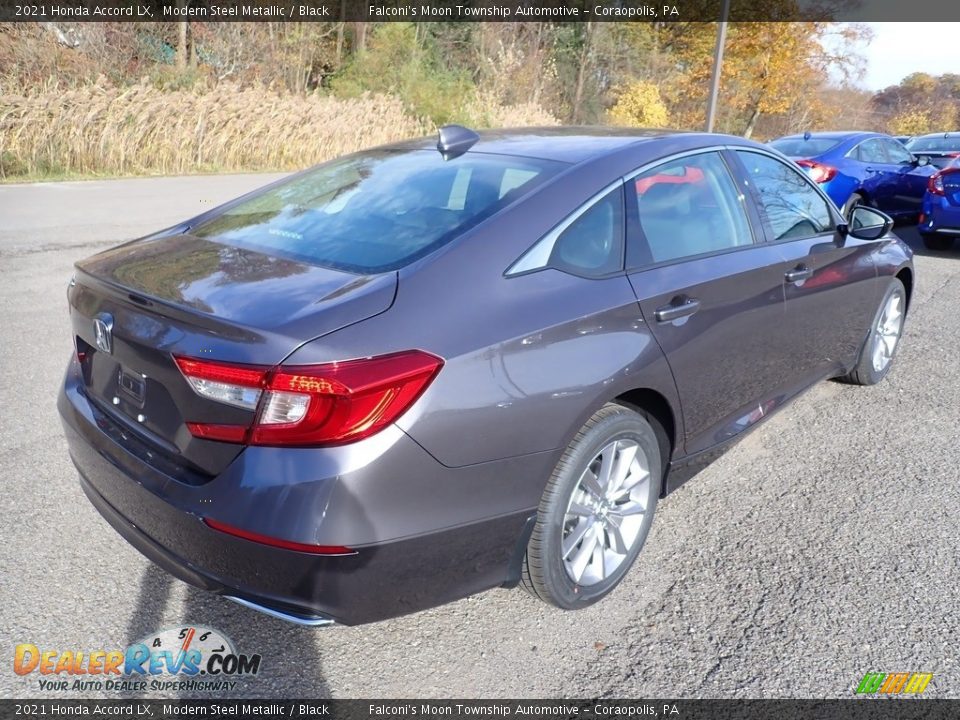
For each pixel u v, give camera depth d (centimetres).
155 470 222
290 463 199
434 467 212
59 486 340
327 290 223
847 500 350
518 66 3334
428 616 269
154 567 288
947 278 809
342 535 200
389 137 2172
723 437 329
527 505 235
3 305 605
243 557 205
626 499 281
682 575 293
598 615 271
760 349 337
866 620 267
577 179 274
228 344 205
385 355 204
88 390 265
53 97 1467
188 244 280
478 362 219
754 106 3325
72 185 1348
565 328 240
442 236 248
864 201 1012
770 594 281
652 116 3322
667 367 275
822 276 377
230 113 1781
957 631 262
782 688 237
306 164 1942
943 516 336
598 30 3641
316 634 259
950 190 896
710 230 317
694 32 3375
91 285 253
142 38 2134
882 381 501
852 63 3294
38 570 282
